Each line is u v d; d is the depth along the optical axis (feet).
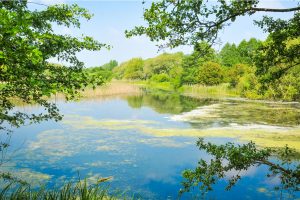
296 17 15.44
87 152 45.83
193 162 41.73
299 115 85.10
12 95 17.08
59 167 38.42
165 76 265.95
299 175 13.84
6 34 9.68
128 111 92.89
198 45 15.34
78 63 18.89
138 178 35.58
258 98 134.72
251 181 34.09
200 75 196.54
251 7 13.79
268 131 62.34
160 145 50.80
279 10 13.67
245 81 148.77
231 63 237.04
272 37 16.44
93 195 13.23
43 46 16.83
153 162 41.65
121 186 32.89
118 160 42.32
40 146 48.08
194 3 14.19
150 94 163.32
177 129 64.39
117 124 69.62
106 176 35.96
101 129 63.26
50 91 13.66
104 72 225.56
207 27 14.80
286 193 30.71
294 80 98.94
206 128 65.67
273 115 85.66
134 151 46.93
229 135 58.44
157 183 34.09
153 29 15.16
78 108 96.73
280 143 51.44
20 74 12.70
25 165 38.06
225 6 14.21
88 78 17.28
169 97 146.00
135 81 317.01
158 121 74.74
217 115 85.46
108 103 113.70
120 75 369.30
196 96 154.30
